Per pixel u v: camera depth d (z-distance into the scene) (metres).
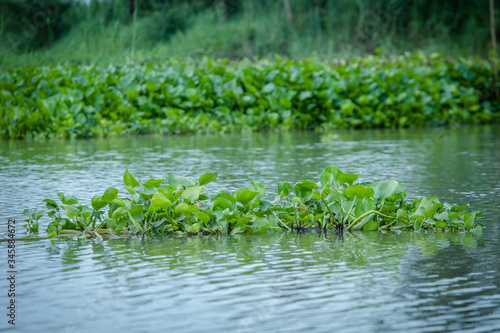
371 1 31.98
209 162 10.60
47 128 15.99
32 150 12.86
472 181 8.61
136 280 4.38
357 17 31.78
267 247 5.36
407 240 5.61
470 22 33.44
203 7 33.62
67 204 6.20
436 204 6.10
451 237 5.72
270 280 4.37
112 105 16.95
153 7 33.62
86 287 4.23
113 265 4.78
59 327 3.54
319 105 18.23
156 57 22.48
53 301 3.96
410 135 15.68
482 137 15.14
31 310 3.80
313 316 3.68
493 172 9.45
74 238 5.76
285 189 6.45
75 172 9.57
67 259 4.97
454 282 4.30
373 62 22.12
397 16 32.56
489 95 20.34
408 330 3.48
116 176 9.12
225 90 17.83
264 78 18.11
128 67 18.62
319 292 4.10
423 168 9.88
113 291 4.14
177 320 3.63
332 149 12.62
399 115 18.30
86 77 17.03
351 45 30.27
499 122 19.67
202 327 3.52
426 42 31.94
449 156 11.45
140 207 6.00
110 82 17.31
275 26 30.00
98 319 3.65
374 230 6.09
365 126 18.05
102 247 5.38
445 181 8.61
